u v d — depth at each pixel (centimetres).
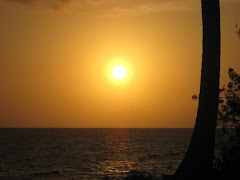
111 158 5544
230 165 1853
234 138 1931
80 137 14762
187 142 10862
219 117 1994
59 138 13562
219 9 2009
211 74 1953
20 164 4725
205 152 1905
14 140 11694
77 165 4569
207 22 1994
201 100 1961
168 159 5266
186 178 1895
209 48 1973
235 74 2039
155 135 17938
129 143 10231
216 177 1823
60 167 4347
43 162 4988
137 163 4700
